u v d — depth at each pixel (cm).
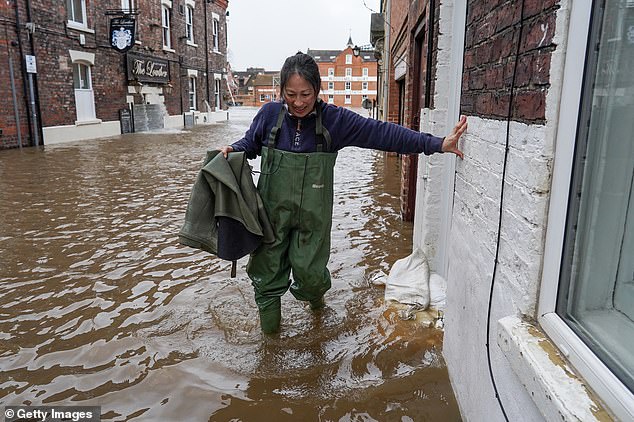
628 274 142
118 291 408
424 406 263
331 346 324
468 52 258
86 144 1495
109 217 641
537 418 158
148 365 300
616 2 140
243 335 338
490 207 213
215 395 272
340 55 8231
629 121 141
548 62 159
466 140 258
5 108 1303
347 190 843
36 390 275
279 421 252
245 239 304
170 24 2269
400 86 1077
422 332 339
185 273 448
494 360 200
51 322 354
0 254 495
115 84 1823
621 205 143
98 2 1670
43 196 759
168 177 942
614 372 133
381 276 439
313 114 290
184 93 2456
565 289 159
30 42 1365
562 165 157
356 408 262
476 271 233
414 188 617
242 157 297
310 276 318
